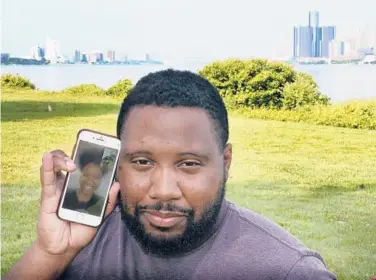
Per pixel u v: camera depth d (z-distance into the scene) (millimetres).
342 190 2809
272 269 679
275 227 738
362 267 2410
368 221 2607
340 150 2916
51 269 707
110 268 714
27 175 2994
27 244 2523
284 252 693
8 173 2988
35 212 2736
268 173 2914
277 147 2967
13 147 3080
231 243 693
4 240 2547
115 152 713
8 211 2732
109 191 714
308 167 2912
